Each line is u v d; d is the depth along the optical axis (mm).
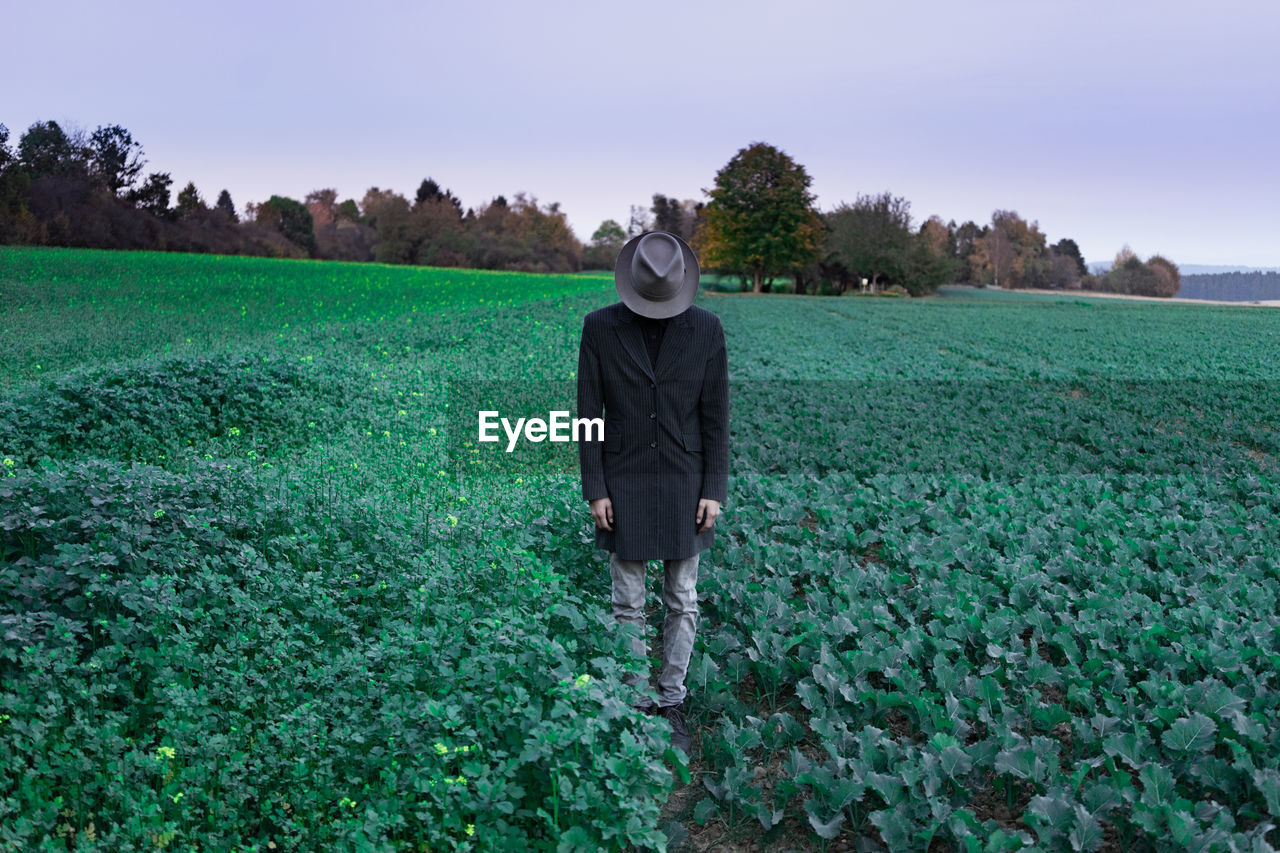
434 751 2910
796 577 5590
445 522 5508
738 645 4410
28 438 8023
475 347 17344
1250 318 40219
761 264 75188
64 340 16469
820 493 7504
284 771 3084
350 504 5730
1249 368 19266
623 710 2955
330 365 12328
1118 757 3480
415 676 3502
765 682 4145
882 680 4113
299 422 9438
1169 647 4352
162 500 4945
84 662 3473
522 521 5715
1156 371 18703
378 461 7688
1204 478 8438
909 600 5094
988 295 81125
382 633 3812
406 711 3195
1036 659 4020
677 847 3098
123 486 4934
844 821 3244
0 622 3379
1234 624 4438
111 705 3383
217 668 3520
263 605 4023
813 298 60281
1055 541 6113
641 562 3736
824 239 79125
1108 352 23094
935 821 2936
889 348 23484
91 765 2865
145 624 3779
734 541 6082
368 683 3459
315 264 53656
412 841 2807
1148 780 3035
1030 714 3684
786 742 3707
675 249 3500
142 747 3117
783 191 72875
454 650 3588
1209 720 3312
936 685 4043
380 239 96000
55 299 25062
